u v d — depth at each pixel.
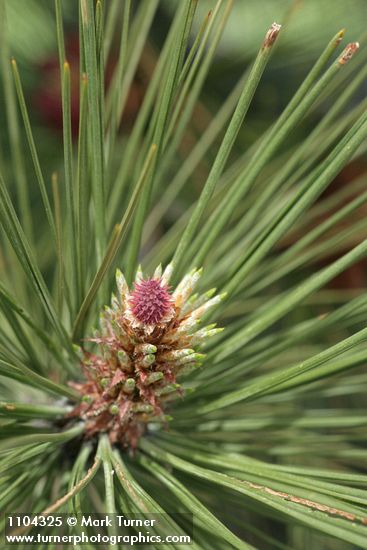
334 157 0.30
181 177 0.37
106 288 0.32
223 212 0.31
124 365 0.31
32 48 0.47
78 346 0.31
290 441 0.35
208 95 0.48
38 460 0.33
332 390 0.36
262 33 0.47
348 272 0.42
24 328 0.34
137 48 0.34
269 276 0.34
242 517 0.43
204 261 0.33
